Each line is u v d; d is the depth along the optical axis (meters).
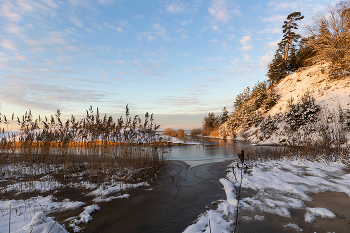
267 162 10.19
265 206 4.88
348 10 19.80
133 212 4.95
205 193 6.31
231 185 6.50
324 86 21.83
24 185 6.94
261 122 27.34
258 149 17.23
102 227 4.20
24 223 4.01
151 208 5.20
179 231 4.02
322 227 3.78
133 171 8.72
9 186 6.76
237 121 36.72
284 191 5.85
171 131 37.31
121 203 5.53
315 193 5.57
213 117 53.88
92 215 4.77
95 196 6.05
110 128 9.09
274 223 4.03
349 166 8.29
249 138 28.66
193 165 11.04
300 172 7.82
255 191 6.00
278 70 35.69
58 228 3.64
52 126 9.57
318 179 6.73
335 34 20.83
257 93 34.59
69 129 9.64
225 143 25.27
